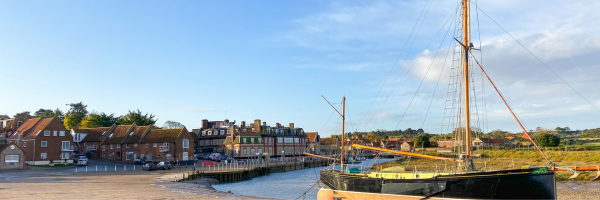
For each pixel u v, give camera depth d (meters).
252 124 107.00
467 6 24.52
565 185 37.16
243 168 61.09
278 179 56.91
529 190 20.62
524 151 69.62
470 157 23.73
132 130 81.56
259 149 95.19
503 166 49.81
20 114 122.19
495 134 133.62
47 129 66.38
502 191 20.48
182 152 75.00
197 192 30.75
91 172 52.78
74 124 112.50
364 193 25.94
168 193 29.39
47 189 30.39
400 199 23.78
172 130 77.19
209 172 52.59
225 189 42.50
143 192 29.67
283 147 103.38
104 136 83.19
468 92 24.12
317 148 118.88
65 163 67.31
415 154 26.36
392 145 142.12
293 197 36.00
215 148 98.00
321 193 30.52
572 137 126.75
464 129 25.47
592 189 34.12
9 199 24.34
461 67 25.25
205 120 107.62
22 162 57.19
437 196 22.20
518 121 22.09
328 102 34.50
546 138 81.62
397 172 26.03
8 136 78.88
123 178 43.19
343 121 34.34
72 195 26.88
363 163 90.81
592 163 53.56
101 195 27.16
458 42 24.33
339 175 28.31
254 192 39.81
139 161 70.25
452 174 21.81
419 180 22.92
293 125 115.62
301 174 66.94
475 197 21.03
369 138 151.38
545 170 21.19
